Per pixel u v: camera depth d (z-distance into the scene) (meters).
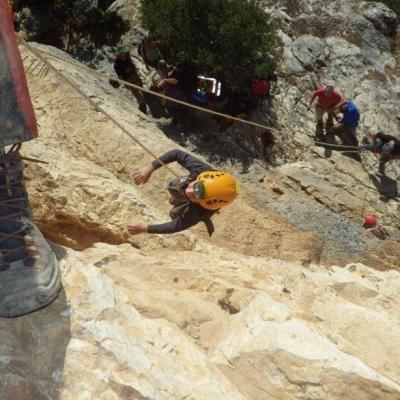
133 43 20.33
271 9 22.31
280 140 18.97
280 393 3.82
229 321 4.66
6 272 3.39
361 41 22.48
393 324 4.37
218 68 16.86
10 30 3.38
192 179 5.08
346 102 18.66
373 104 20.88
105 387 3.28
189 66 17.20
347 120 18.75
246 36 16.84
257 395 3.85
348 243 16.30
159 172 11.65
